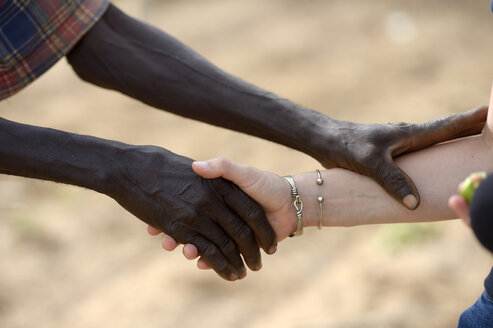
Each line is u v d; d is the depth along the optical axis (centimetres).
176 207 230
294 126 256
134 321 489
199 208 231
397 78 778
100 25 266
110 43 267
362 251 522
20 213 628
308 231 561
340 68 816
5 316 509
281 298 491
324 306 469
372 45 865
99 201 642
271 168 641
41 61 256
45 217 622
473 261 478
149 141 715
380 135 240
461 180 233
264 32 938
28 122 770
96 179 231
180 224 232
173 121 747
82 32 261
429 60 809
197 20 1011
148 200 232
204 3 1074
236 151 676
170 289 516
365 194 243
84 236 596
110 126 750
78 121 765
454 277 467
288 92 773
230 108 263
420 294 458
